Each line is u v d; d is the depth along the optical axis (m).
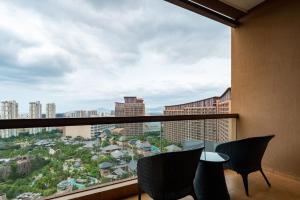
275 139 3.40
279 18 3.39
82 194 2.33
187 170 1.88
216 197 2.41
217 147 2.82
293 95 3.19
